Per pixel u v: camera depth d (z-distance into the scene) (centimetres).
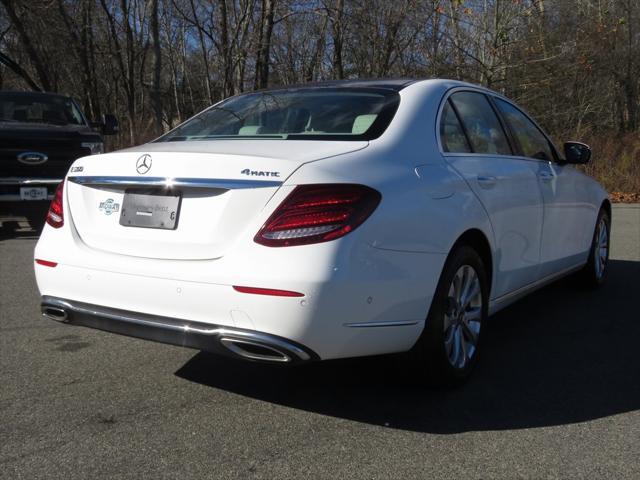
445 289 341
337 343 293
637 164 1645
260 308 283
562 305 554
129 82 2877
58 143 886
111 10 2873
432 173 344
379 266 298
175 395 353
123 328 320
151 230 318
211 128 402
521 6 1811
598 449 295
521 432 312
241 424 318
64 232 347
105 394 353
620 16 2434
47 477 268
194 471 274
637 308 545
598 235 598
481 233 376
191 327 300
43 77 2164
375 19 1805
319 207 286
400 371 354
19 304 535
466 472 274
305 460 284
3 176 858
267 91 442
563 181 505
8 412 329
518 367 403
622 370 399
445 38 1853
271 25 1695
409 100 375
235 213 297
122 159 332
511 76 1866
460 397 354
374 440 303
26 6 2078
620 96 2555
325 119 368
